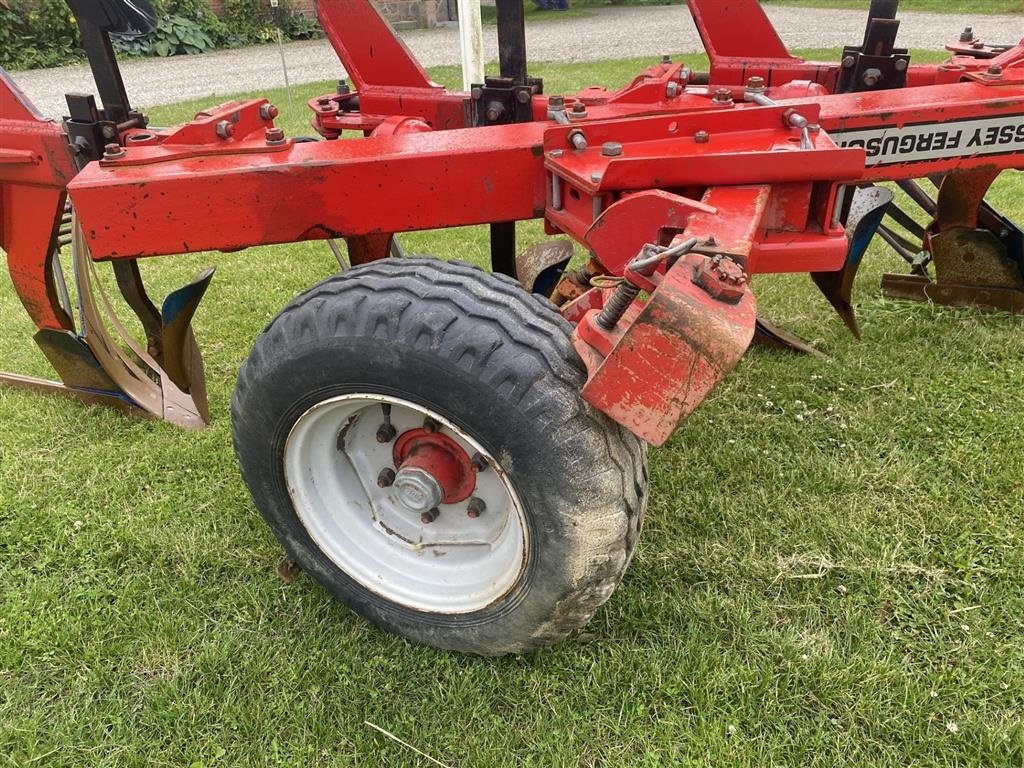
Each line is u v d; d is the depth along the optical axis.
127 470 2.97
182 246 2.14
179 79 12.35
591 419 1.66
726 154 1.83
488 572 2.03
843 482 2.73
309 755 1.92
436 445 2.03
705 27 3.22
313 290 1.88
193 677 2.13
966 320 3.72
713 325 1.45
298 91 10.61
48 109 10.11
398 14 18.00
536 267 2.91
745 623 2.19
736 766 1.84
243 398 1.98
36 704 2.07
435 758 1.91
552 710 1.99
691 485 2.76
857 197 3.20
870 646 2.12
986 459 2.79
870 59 2.87
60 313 3.12
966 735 1.89
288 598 2.38
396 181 2.12
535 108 2.81
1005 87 2.50
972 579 2.32
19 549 2.61
